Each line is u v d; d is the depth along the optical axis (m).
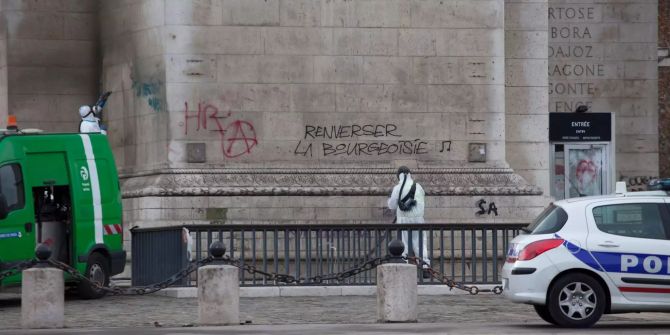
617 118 39.03
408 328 19.88
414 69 32.56
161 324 21.05
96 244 26.11
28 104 34.44
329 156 32.22
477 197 32.44
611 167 38.19
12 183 24.64
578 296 20.03
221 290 20.80
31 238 24.80
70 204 25.75
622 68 39.00
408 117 32.53
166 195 31.25
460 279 28.33
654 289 20.06
